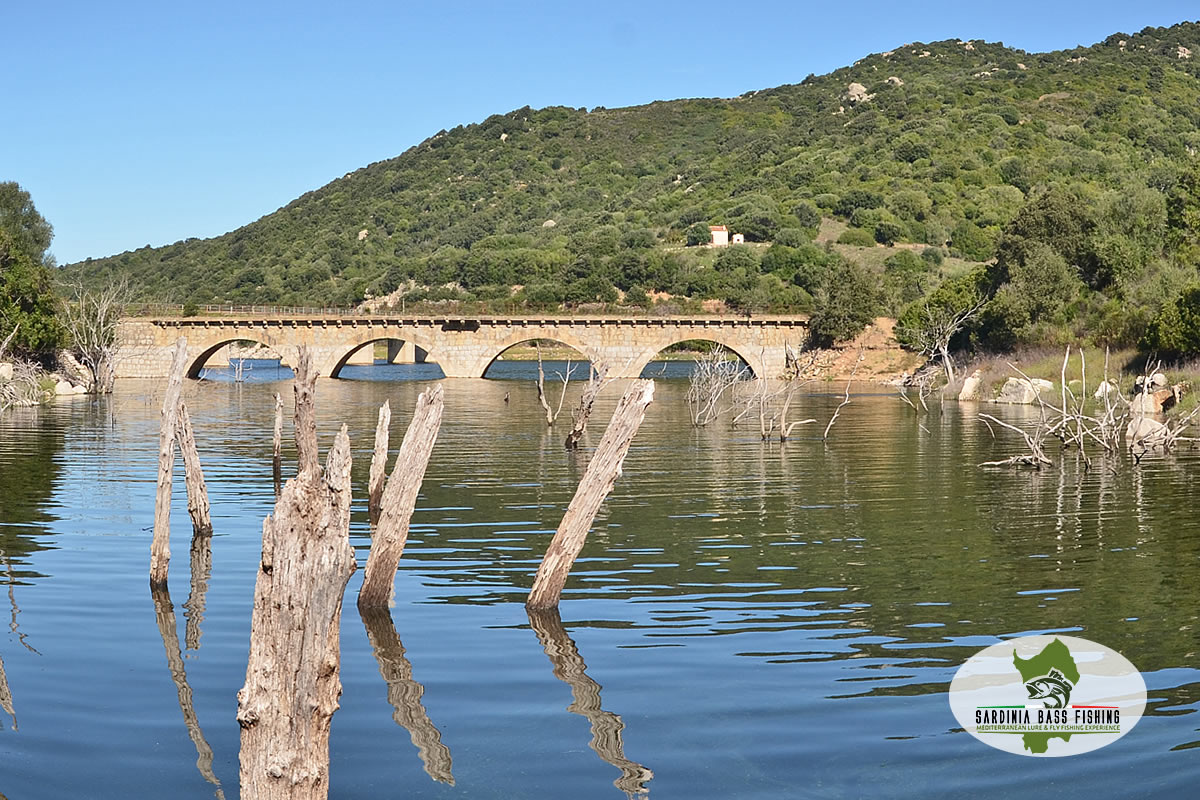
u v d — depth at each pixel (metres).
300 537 10.75
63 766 13.31
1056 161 185.12
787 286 146.38
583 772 13.12
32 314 87.12
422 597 21.39
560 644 18.20
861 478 38.69
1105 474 38.94
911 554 25.45
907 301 125.81
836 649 17.95
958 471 40.31
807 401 81.06
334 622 10.99
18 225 108.44
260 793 10.73
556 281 159.38
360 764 13.34
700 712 15.08
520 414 70.88
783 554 25.52
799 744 13.98
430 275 176.38
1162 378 62.38
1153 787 12.73
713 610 20.44
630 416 19.84
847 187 183.88
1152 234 90.50
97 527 28.72
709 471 40.91
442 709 15.18
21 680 16.33
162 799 12.46
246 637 18.59
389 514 20.48
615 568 24.05
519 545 26.72
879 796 12.54
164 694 15.77
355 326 118.25
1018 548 26.03
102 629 19.05
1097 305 83.62
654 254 157.25
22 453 46.25
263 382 109.56
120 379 114.25
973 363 89.81
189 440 26.59
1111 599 21.12
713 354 79.88
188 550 25.73
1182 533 27.64
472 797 12.46
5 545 26.30
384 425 29.67
